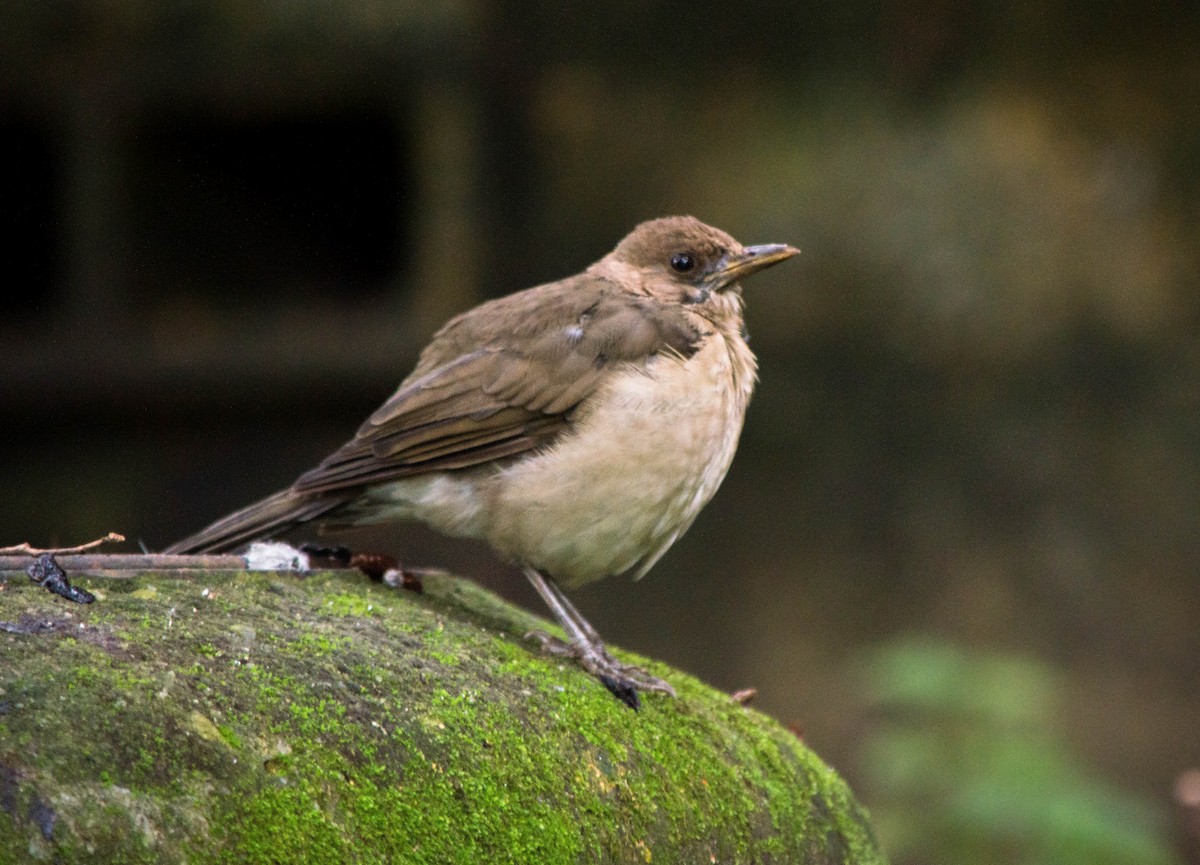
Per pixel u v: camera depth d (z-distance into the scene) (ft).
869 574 42.01
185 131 44.80
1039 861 30.04
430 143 42.32
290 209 45.98
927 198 41.19
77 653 13.29
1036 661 41.01
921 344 41.52
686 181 42.27
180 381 42.55
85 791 11.72
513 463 21.03
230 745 12.85
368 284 46.24
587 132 42.52
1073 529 41.19
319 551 20.25
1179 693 40.42
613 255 24.66
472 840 13.76
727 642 42.42
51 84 41.29
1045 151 41.14
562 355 21.01
